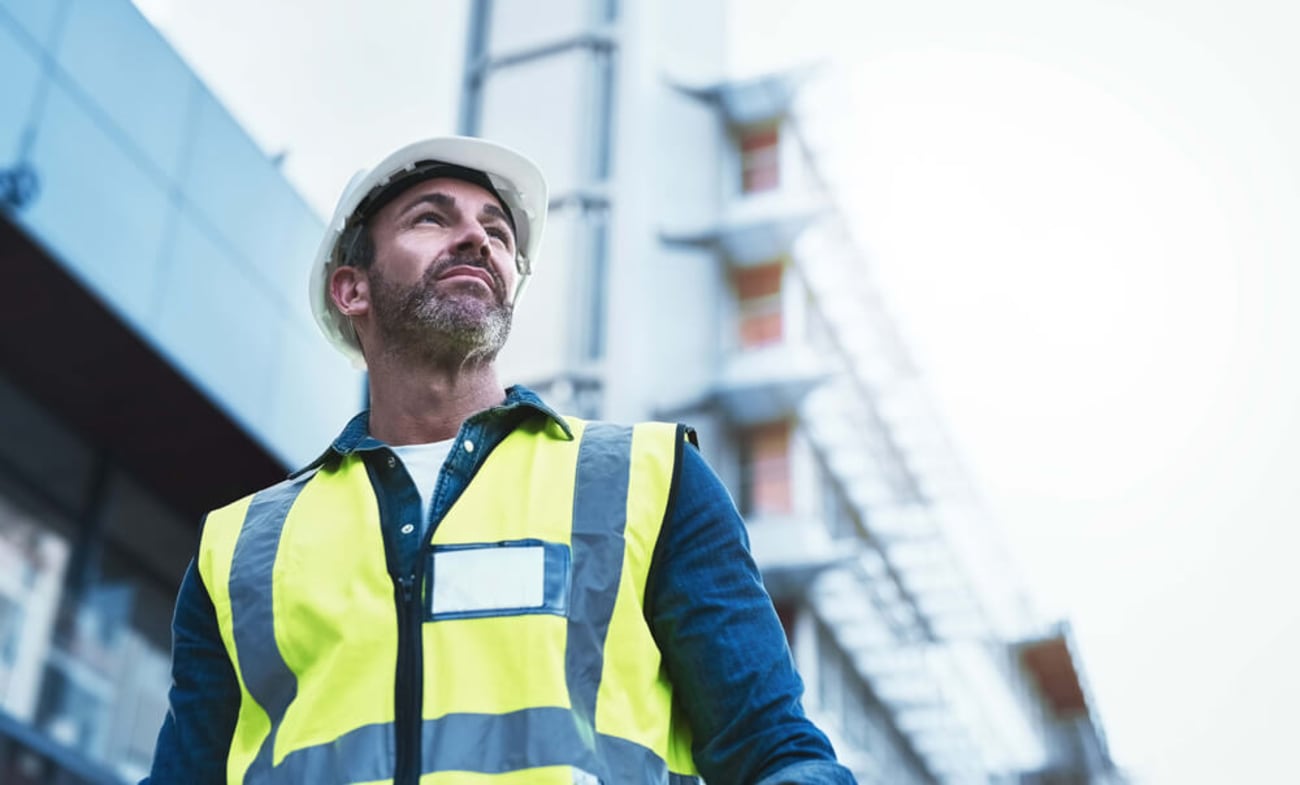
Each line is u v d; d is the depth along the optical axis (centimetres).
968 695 2042
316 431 1232
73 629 1093
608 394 1855
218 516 216
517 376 1880
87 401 1147
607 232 1953
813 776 170
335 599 191
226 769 202
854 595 1927
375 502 201
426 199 245
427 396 228
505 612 183
